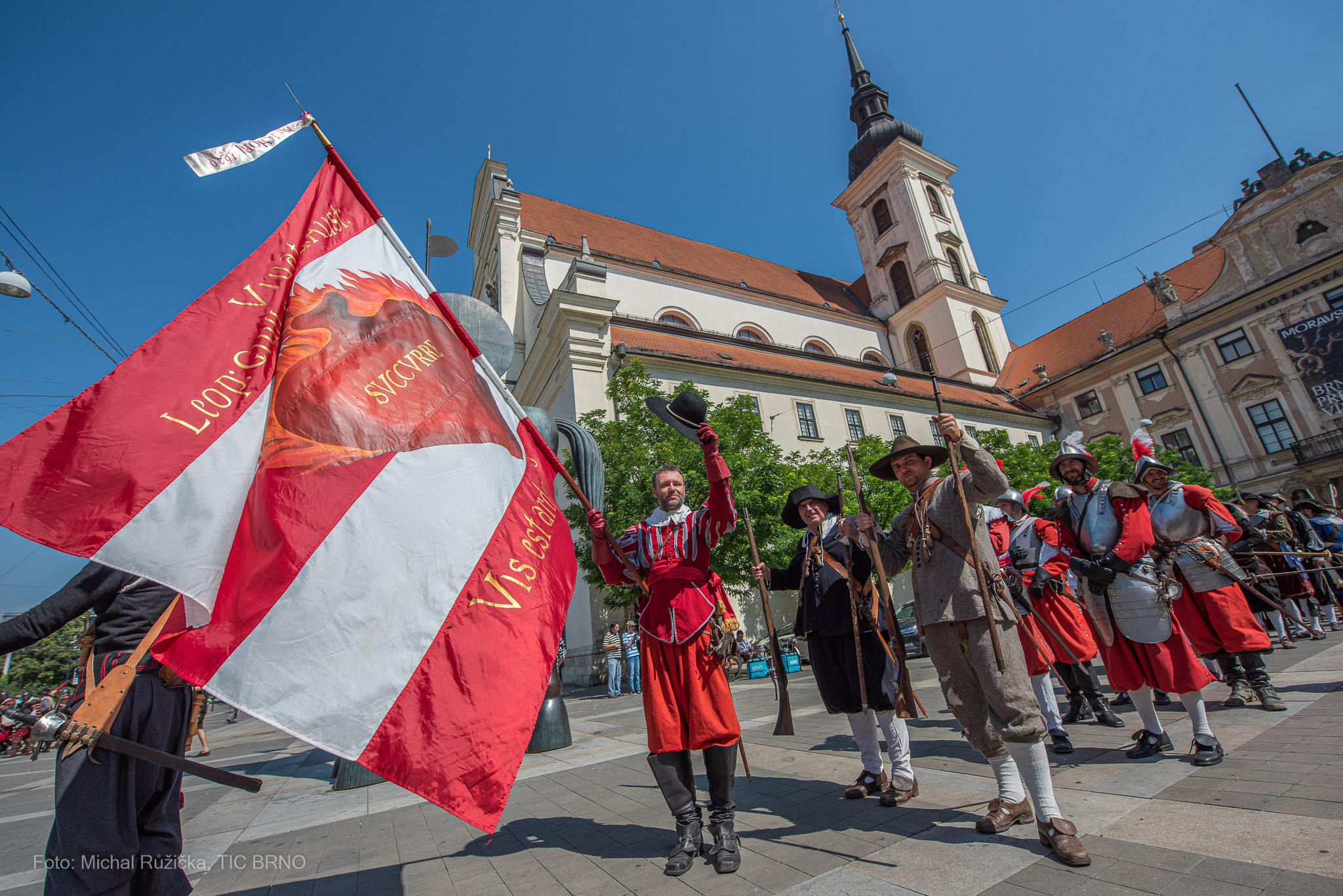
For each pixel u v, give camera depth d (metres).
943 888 2.09
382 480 2.14
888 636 3.21
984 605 2.52
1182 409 29.75
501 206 26.48
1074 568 3.66
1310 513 9.34
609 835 3.12
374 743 1.77
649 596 2.86
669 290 27.61
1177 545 4.53
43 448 1.76
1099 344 33.69
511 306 25.33
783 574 3.69
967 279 36.81
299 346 2.24
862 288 40.31
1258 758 3.07
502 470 2.49
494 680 2.00
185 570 1.79
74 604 2.01
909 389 27.84
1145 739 3.48
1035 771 2.34
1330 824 2.18
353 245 2.60
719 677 2.67
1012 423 31.45
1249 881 1.87
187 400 1.97
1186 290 31.45
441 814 4.02
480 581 2.16
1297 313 26.72
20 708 17.47
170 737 2.20
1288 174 27.20
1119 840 2.31
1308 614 8.44
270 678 1.76
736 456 13.22
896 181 37.75
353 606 1.92
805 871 2.37
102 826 1.91
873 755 3.31
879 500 15.82
